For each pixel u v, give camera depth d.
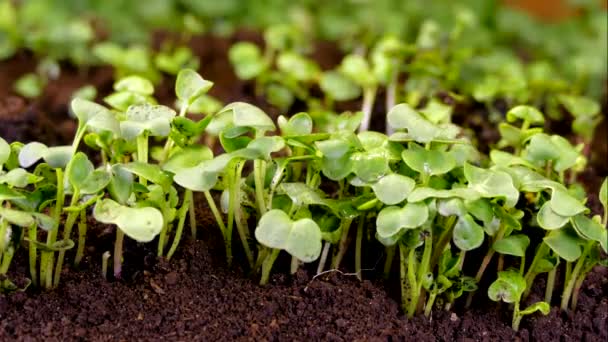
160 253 0.34
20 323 0.32
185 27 0.53
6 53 0.49
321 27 0.57
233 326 0.33
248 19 0.58
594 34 0.57
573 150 0.35
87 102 0.32
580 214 0.32
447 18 0.58
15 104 0.44
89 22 0.55
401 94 0.46
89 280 0.34
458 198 0.31
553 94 0.46
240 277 0.34
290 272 0.35
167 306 0.33
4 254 0.32
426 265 0.33
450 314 0.34
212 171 0.31
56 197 0.32
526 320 0.34
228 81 0.48
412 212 0.31
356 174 0.32
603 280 0.36
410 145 0.33
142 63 0.45
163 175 0.32
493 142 0.43
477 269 0.35
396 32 0.54
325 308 0.34
